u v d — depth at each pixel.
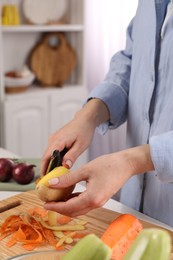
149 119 0.92
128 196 1.00
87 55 2.65
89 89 2.72
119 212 0.89
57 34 2.53
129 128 1.01
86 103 0.99
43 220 0.79
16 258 0.48
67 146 0.84
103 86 1.00
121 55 1.08
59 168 0.72
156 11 0.90
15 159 1.18
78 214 0.67
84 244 0.41
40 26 2.31
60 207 0.66
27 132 2.34
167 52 0.86
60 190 0.68
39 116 2.37
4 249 0.71
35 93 2.33
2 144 2.28
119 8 2.39
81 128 0.87
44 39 2.48
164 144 0.68
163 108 0.88
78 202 0.65
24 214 0.81
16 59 2.48
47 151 0.83
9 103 2.22
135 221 0.67
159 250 0.39
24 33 2.47
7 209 0.86
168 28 0.86
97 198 0.64
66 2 2.53
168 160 0.67
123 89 1.01
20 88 2.32
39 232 0.75
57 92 2.42
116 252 0.61
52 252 0.47
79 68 2.58
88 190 0.65
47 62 2.48
